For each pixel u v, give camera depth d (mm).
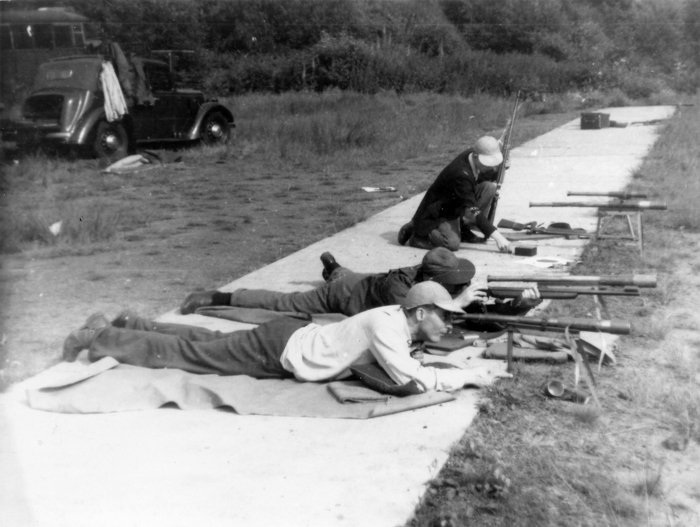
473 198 7027
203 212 9914
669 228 7973
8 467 3463
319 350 4258
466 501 3229
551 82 27156
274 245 8039
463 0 31844
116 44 14672
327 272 5672
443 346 4742
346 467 3469
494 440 3740
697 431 3818
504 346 4699
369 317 4180
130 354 4488
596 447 3691
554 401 4145
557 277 4652
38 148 13805
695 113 19094
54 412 4109
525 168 12055
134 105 14750
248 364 4344
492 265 6699
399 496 3238
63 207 9867
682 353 4781
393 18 30891
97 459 3588
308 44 30281
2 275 7055
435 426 3832
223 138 16422
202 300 5676
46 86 14266
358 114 19109
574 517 3143
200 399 4141
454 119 18828
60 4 22141
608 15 32781
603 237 7445
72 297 6324
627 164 11828
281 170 13406
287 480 3373
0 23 15156
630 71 29047
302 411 3984
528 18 30656
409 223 7594
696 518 3137
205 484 3350
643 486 3330
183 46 27594
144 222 9375
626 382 4379
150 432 3857
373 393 4094
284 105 22922
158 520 3082
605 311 4699
